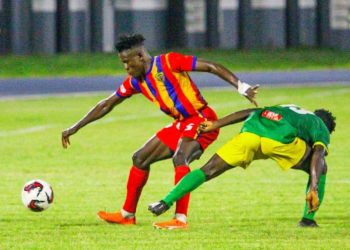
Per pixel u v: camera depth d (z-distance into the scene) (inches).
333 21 3659.0
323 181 729.0
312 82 2498.8
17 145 1326.3
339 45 3654.0
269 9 3484.3
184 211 749.3
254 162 1147.9
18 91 2222.0
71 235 727.7
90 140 1382.9
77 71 2677.2
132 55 729.0
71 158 1203.2
